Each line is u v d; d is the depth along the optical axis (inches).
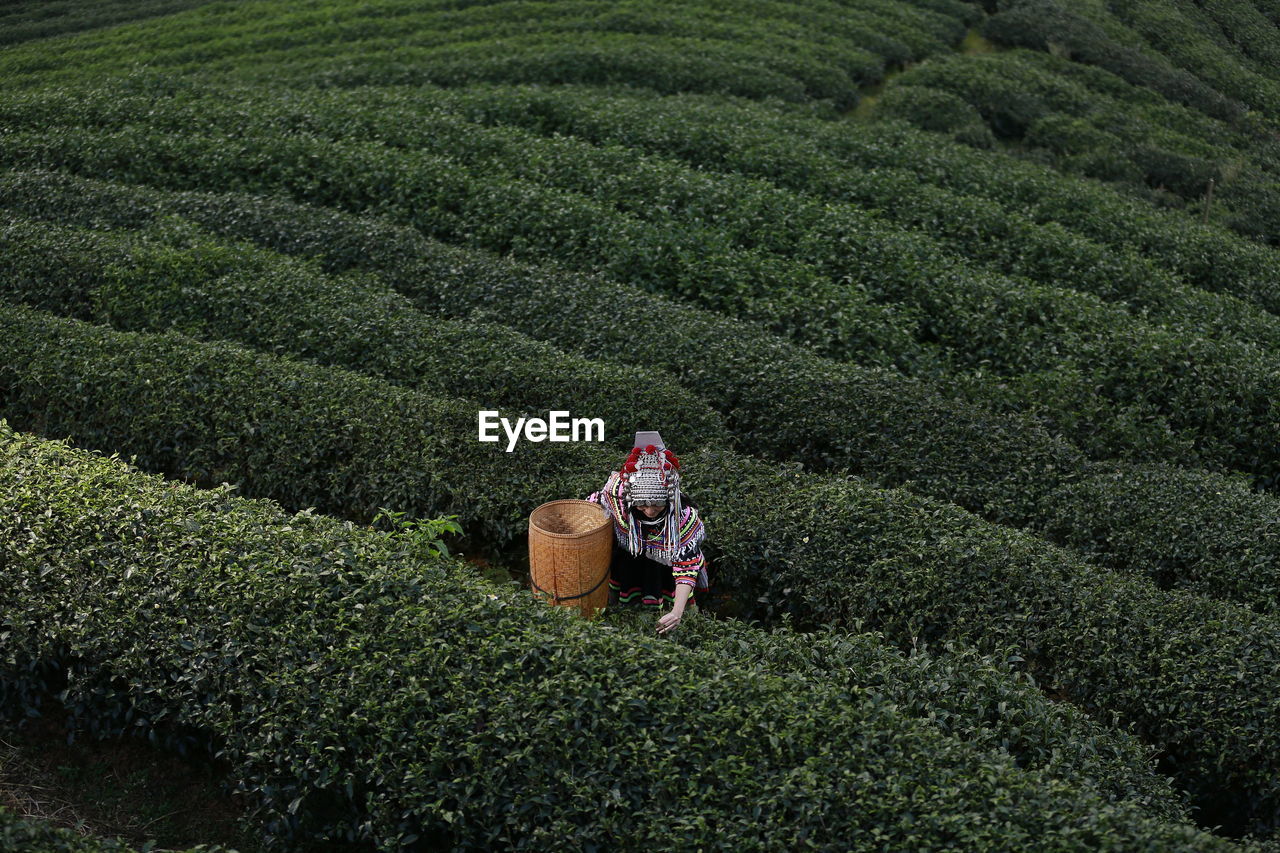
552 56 1034.1
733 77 1029.2
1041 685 300.4
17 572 277.6
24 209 618.5
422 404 397.1
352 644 246.7
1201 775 272.8
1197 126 1084.5
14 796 248.4
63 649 270.7
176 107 800.3
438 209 659.4
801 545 333.7
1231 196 944.9
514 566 366.3
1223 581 344.5
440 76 1002.1
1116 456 471.2
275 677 244.8
